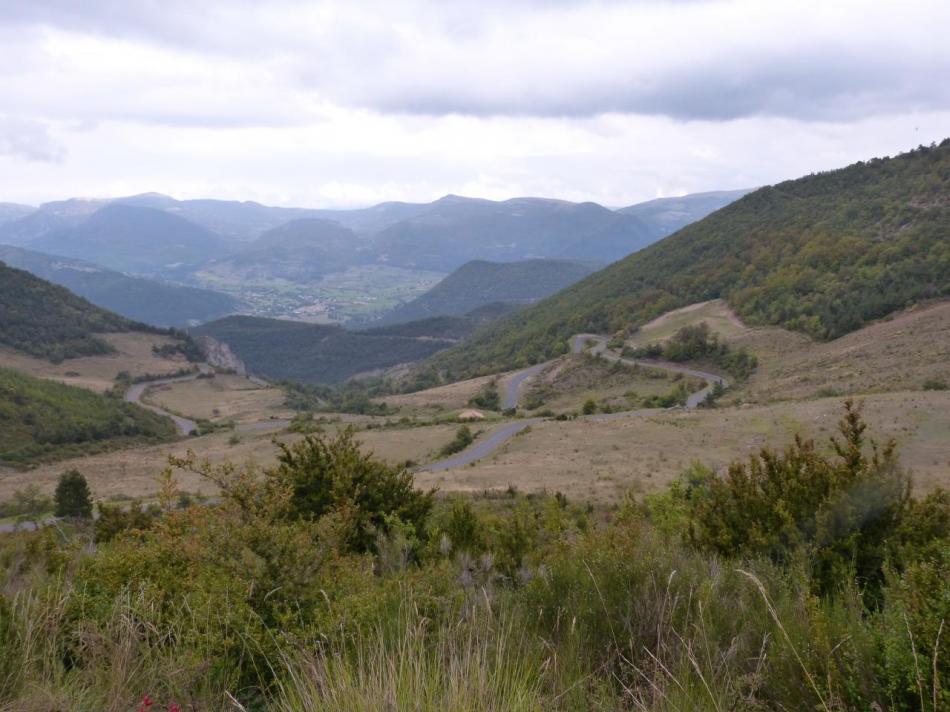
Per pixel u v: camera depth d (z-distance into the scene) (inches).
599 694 104.7
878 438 1239.5
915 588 102.5
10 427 3870.6
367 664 109.8
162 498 189.3
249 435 3966.5
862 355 3176.7
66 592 145.1
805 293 4803.2
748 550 189.2
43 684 105.2
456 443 2527.1
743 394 3166.8
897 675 91.8
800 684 98.9
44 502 1899.6
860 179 7150.6
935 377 2308.1
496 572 221.8
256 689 120.1
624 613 133.8
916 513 186.9
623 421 2488.9
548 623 136.6
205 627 127.8
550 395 4311.0
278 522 164.9
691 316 5580.7
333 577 160.6
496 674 94.0
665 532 253.8
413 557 284.8
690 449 1678.2
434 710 86.3
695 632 118.9
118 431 4323.3
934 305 3742.6
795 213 6973.4
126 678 109.0
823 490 194.1
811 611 108.2
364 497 330.3
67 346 7135.8
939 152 6727.4
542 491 1258.6
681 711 93.4
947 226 5004.9
